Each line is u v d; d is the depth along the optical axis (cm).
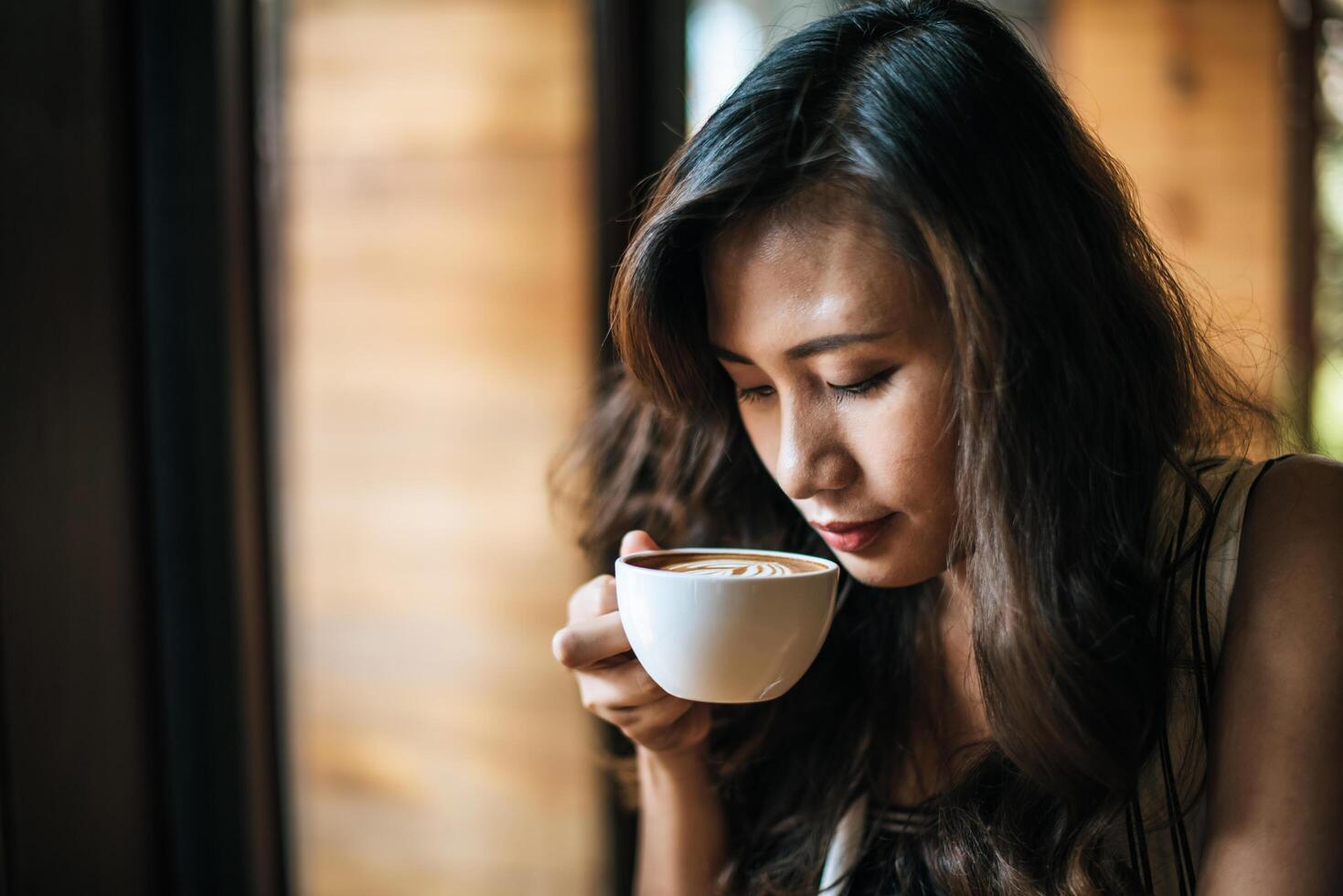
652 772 94
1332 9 223
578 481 104
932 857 77
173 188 117
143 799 111
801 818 90
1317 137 226
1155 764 73
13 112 92
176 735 122
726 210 67
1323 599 66
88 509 102
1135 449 72
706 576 63
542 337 171
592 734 171
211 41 117
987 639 70
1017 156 66
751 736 91
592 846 173
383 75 174
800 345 67
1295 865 62
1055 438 67
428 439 178
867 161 63
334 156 178
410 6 171
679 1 154
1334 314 229
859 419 68
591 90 161
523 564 175
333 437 182
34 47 95
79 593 101
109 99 105
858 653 92
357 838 186
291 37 177
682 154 71
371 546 182
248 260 126
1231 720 67
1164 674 73
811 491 70
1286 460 73
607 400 104
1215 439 84
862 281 64
